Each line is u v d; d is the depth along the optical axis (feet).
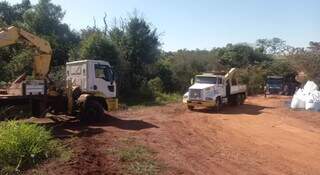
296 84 154.40
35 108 58.54
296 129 65.26
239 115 81.71
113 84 67.72
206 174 36.22
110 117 72.08
